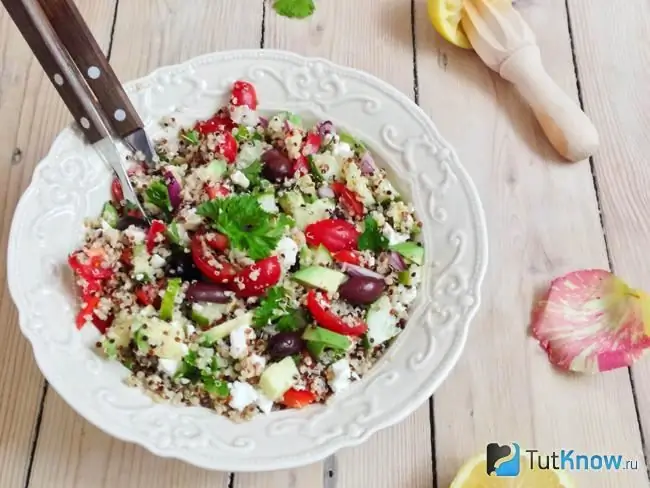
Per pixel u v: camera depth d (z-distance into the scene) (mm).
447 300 485
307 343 478
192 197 510
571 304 538
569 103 594
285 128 534
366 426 448
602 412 516
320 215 513
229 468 433
